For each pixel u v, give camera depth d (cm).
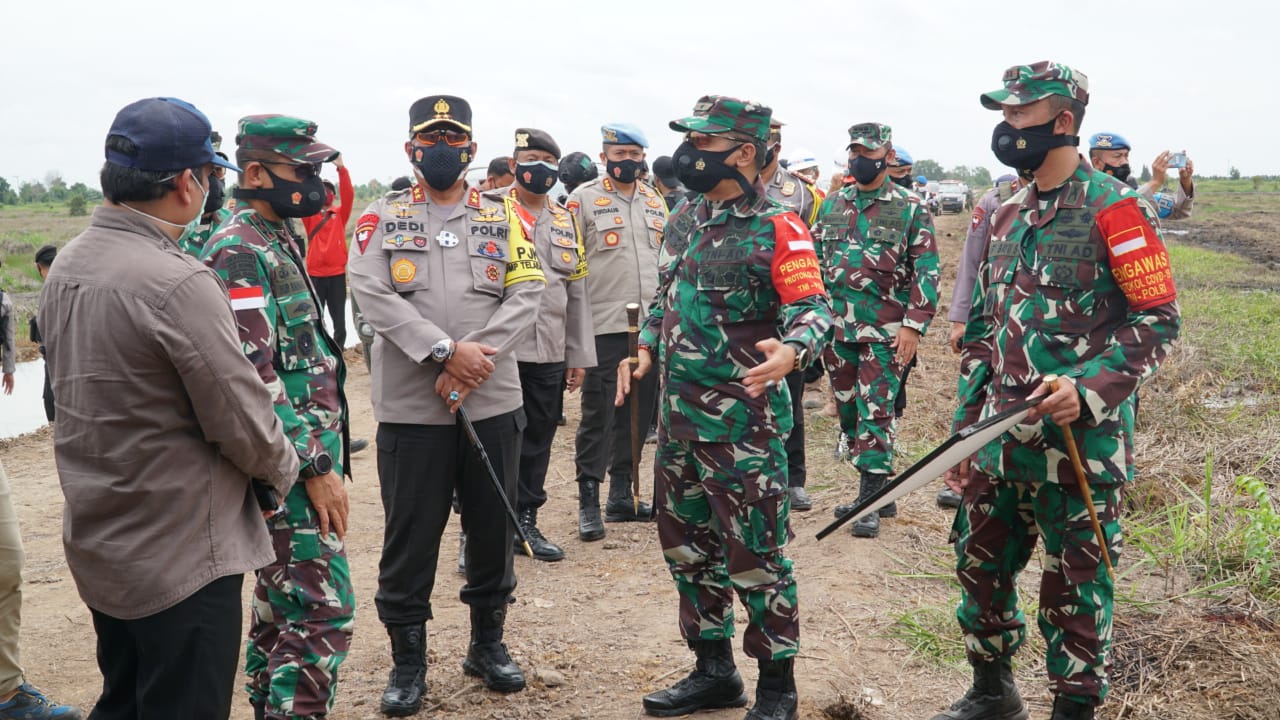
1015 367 325
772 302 339
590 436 600
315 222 933
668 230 387
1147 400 796
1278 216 4038
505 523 393
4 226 3981
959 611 356
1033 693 388
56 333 246
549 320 553
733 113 327
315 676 315
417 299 380
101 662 264
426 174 378
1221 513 539
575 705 388
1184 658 399
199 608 250
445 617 490
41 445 889
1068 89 305
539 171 554
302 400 320
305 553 314
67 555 251
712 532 369
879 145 560
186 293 242
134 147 242
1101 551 316
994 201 558
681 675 411
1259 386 874
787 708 352
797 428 627
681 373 346
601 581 529
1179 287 1608
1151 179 732
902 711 376
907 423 817
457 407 368
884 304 575
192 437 251
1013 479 323
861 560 533
